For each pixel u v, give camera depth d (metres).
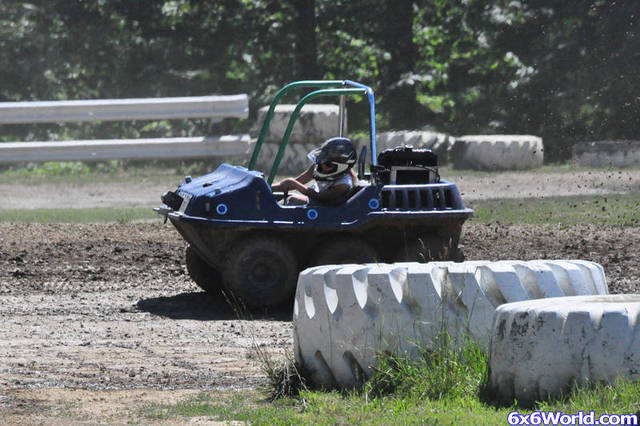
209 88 93.12
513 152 68.00
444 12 91.06
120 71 92.12
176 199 29.77
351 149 29.30
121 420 16.97
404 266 19.30
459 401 16.83
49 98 94.19
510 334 16.70
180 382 20.06
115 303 29.95
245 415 16.98
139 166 73.81
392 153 29.59
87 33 92.38
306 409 17.08
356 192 29.67
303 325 19.58
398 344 18.47
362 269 19.19
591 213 48.19
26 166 74.81
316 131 66.19
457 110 88.56
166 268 36.00
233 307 29.22
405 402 16.84
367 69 91.50
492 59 88.94
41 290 31.83
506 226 44.69
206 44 91.62
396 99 89.69
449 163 71.88
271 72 93.44
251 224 28.27
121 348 23.56
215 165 63.91
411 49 91.50
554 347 16.20
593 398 15.48
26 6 94.62
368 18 92.31
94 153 62.25
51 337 24.89
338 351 18.84
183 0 90.12
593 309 16.19
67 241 41.22
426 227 29.44
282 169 66.50
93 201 55.56
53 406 18.03
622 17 82.31
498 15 86.56
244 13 89.81
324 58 92.50
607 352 15.95
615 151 68.81
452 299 18.69
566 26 84.69
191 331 25.83
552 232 42.75
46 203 54.91
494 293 18.84
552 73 83.94
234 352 23.06
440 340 18.39
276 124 66.50
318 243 29.30
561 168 68.69
